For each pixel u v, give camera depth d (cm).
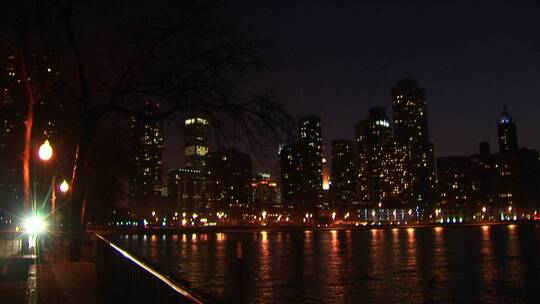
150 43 2019
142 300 1057
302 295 4569
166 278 830
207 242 13088
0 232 5688
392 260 8081
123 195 5059
